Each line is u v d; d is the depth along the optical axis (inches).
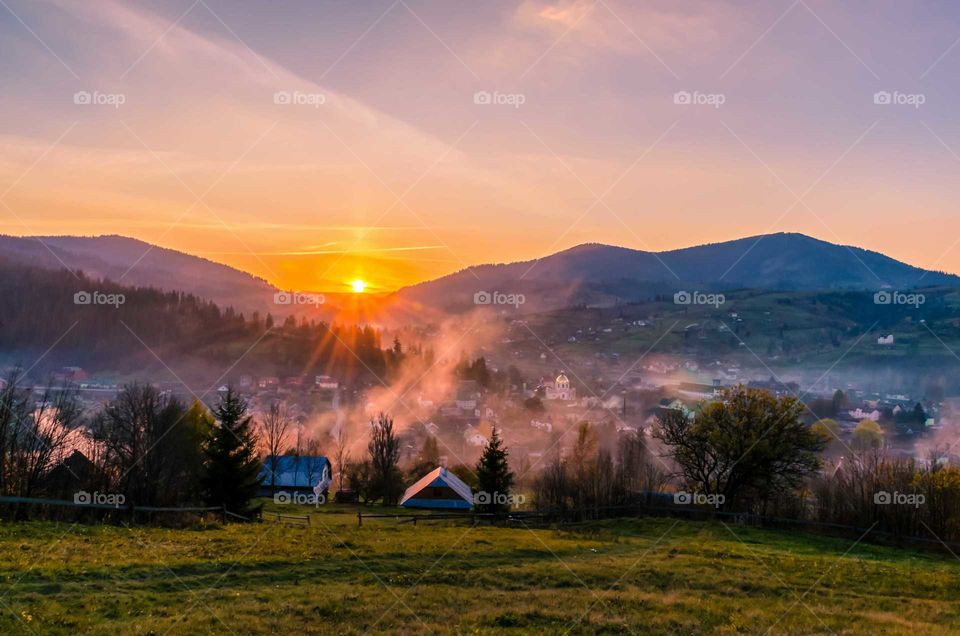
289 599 1049.5
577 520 2269.9
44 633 817.5
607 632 986.7
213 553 1310.3
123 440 2375.7
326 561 1321.4
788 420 2459.4
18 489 1961.1
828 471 3097.9
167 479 2426.2
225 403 2326.5
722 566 1449.3
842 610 1149.7
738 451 2444.6
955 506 2097.7
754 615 1090.7
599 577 1310.3
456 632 947.3
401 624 970.1
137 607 954.1
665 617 1060.5
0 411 2113.7
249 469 2219.5
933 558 1825.8
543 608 1085.8
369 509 3002.0
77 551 1211.9
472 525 2146.9
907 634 1005.2
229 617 941.8
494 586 1213.7
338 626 946.7
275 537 1569.9
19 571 1043.3
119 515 1711.4
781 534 2046.0
